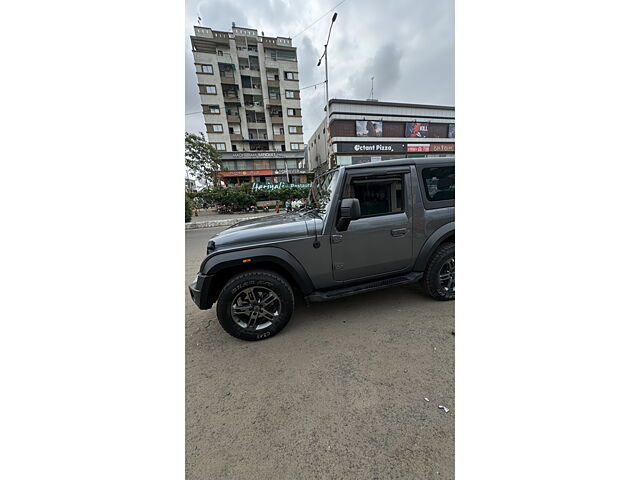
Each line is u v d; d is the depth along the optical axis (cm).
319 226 233
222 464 124
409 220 255
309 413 149
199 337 236
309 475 117
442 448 126
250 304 223
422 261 264
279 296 225
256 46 2872
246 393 166
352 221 239
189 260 522
